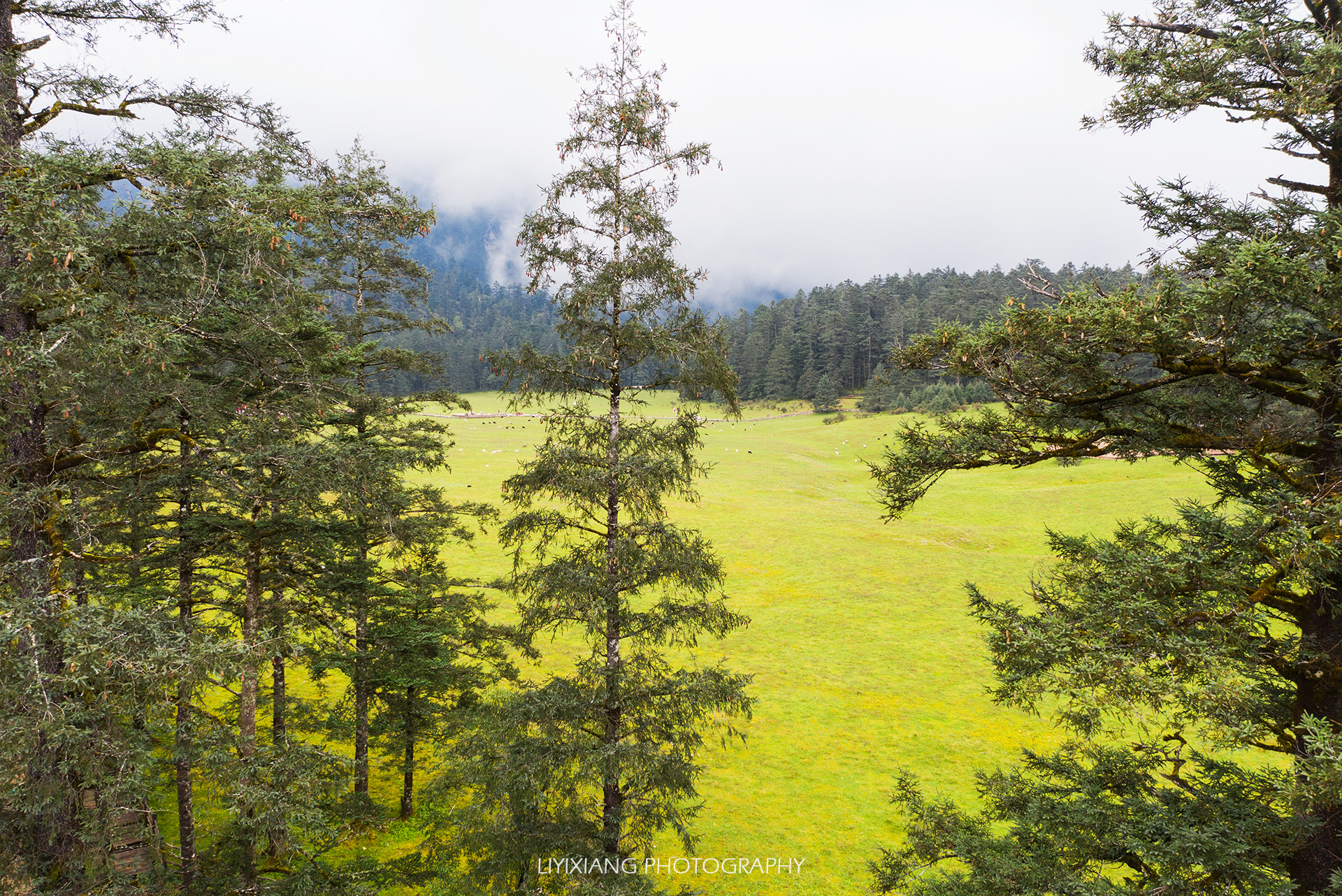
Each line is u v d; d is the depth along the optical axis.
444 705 19.50
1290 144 8.16
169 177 6.88
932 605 36.81
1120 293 7.56
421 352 18.27
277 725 15.62
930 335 9.40
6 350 6.22
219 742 9.02
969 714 26.11
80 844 7.69
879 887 11.50
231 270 8.27
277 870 11.23
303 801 8.84
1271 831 7.77
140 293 7.80
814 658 30.88
